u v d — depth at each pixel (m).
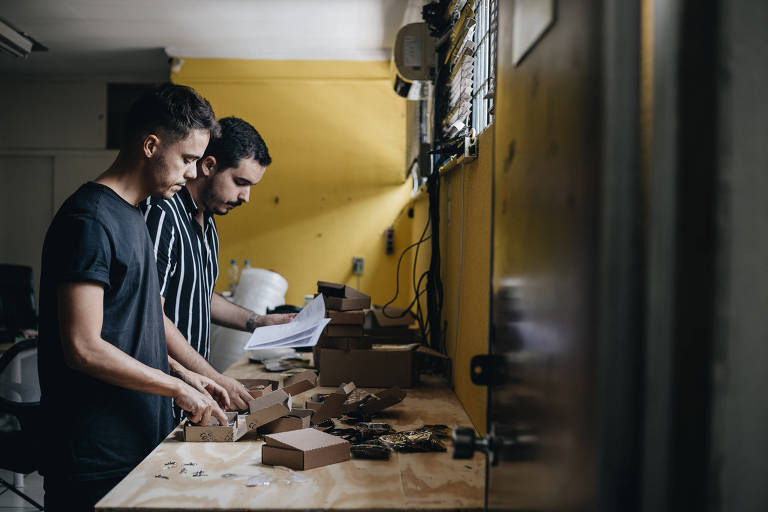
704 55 0.44
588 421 0.48
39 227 5.47
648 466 0.46
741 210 0.44
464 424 1.37
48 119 5.42
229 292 4.30
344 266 4.74
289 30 4.25
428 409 1.51
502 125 0.81
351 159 4.73
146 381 1.16
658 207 0.45
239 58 4.70
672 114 0.44
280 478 1.01
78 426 1.19
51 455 1.20
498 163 0.83
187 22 4.11
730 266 0.44
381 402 1.43
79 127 5.41
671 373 0.45
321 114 4.74
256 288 3.80
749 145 0.44
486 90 1.57
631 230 0.45
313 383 1.55
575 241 0.51
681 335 0.45
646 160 0.45
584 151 0.49
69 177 5.42
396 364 1.76
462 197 1.71
